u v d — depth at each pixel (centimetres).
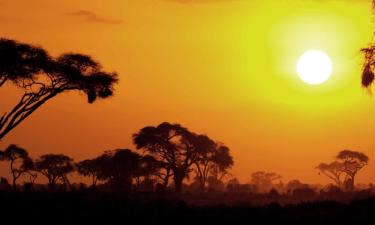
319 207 7938
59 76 9738
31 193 10494
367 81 7731
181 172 19500
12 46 9506
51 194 10469
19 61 9350
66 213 7269
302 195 16600
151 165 19038
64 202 8675
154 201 10331
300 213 7431
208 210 8188
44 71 9606
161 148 19412
